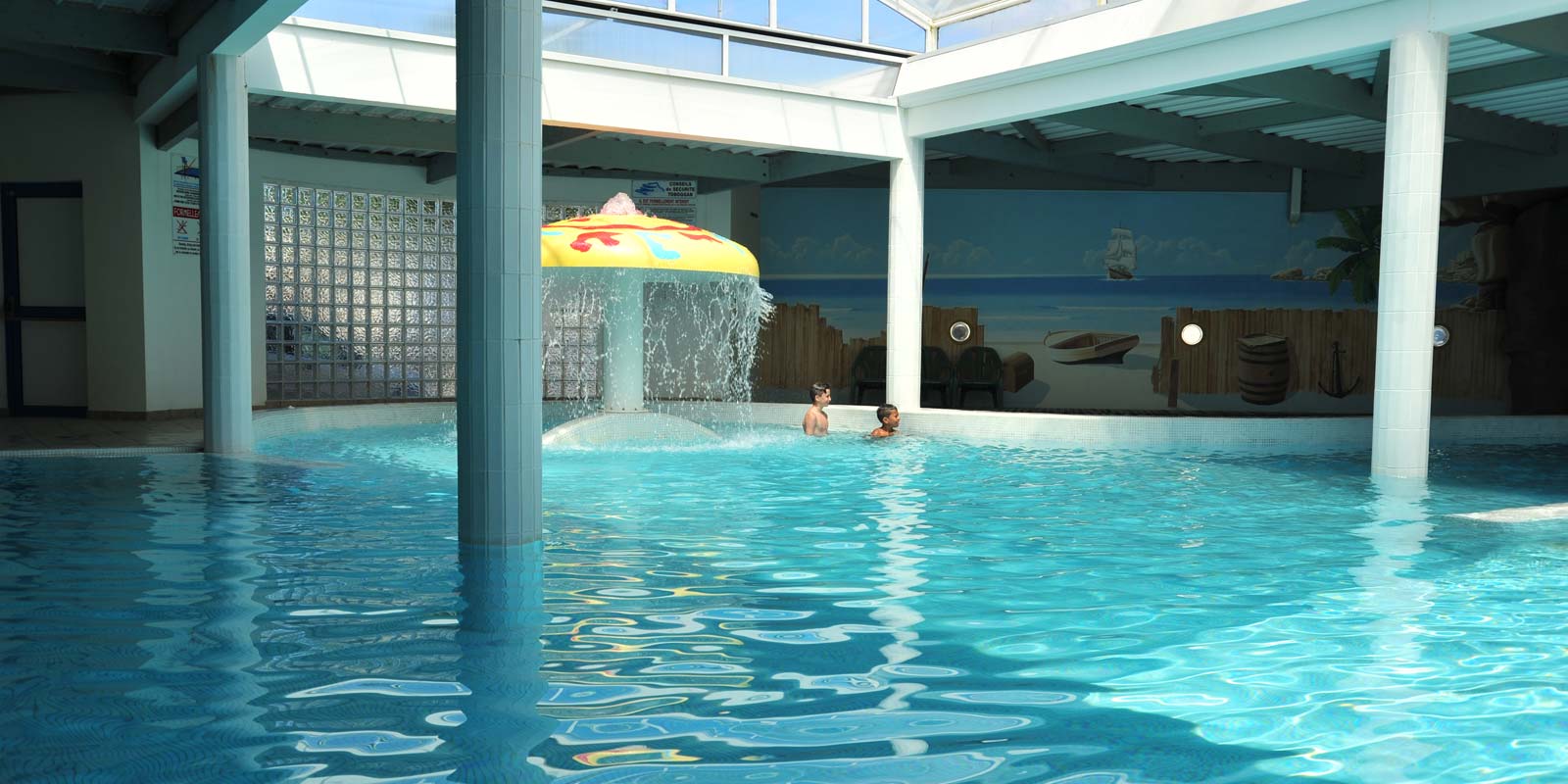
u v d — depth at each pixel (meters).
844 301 16.67
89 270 10.97
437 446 9.54
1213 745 2.47
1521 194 15.27
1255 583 4.22
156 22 8.67
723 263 9.52
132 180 10.81
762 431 11.38
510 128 4.54
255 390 12.29
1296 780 2.27
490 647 3.20
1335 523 5.67
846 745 2.43
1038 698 2.79
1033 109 10.47
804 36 11.23
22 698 2.69
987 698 2.79
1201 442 10.05
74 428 10.02
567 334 14.66
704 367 15.40
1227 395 16.22
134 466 7.52
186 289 11.38
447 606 3.70
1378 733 2.55
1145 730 2.55
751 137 11.00
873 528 5.45
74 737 2.42
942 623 3.56
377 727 2.50
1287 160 13.55
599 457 8.82
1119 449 9.66
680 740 2.44
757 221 16.44
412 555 4.56
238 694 2.74
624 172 14.59
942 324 16.72
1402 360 7.72
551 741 2.42
